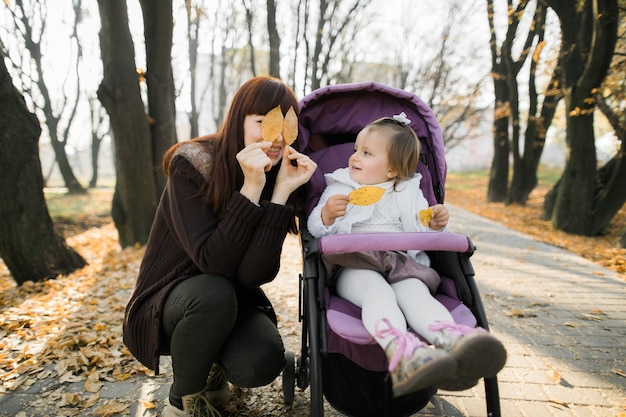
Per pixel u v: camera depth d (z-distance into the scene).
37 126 4.71
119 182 6.56
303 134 2.31
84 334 3.08
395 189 2.15
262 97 1.62
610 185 7.85
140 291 1.80
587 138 7.89
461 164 36.38
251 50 11.63
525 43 11.66
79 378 2.49
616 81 8.40
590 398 2.37
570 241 7.43
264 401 2.24
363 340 1.46
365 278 1.71
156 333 1.65
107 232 9.93
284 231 1.66
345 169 2.22
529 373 2.64
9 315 3.53
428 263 1.96
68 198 16.84
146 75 6.74
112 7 5.87
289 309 3.76
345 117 2.43
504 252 6.27
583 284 4.64
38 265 4.74
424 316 1.51
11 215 4.57
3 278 5.73
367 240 1.51
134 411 2.18
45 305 3.86
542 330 3.36
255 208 1.57
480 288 4.50
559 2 7.55
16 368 2.60
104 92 6.16
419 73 19.80
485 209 12.42
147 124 6.46
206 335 1.57
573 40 7.69
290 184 1.67
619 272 5.30
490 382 1.51
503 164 14.18
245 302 1.92
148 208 6.65
